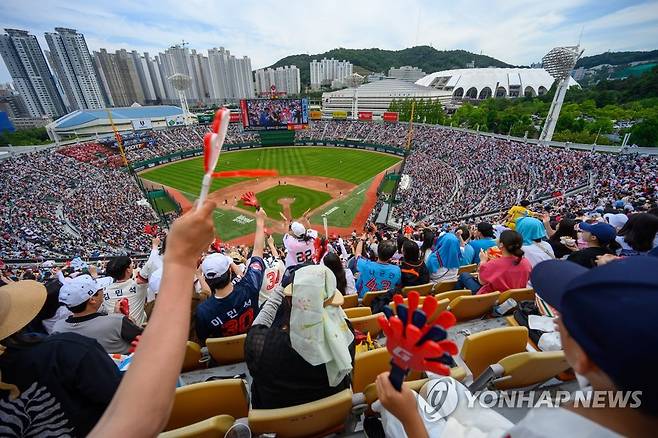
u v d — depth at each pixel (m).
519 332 3.96
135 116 86.12
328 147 68.38
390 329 1.48
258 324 3.07
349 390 2.95
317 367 2.78
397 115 71.44
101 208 37.31
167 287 1.24
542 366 3.23
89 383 2.07
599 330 0.98
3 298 1.96
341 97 115.50
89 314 4.27
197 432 2.54
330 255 5.55
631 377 0.89
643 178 26.11
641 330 0.87
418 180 44.12
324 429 3.09
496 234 11.66
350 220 33.94
